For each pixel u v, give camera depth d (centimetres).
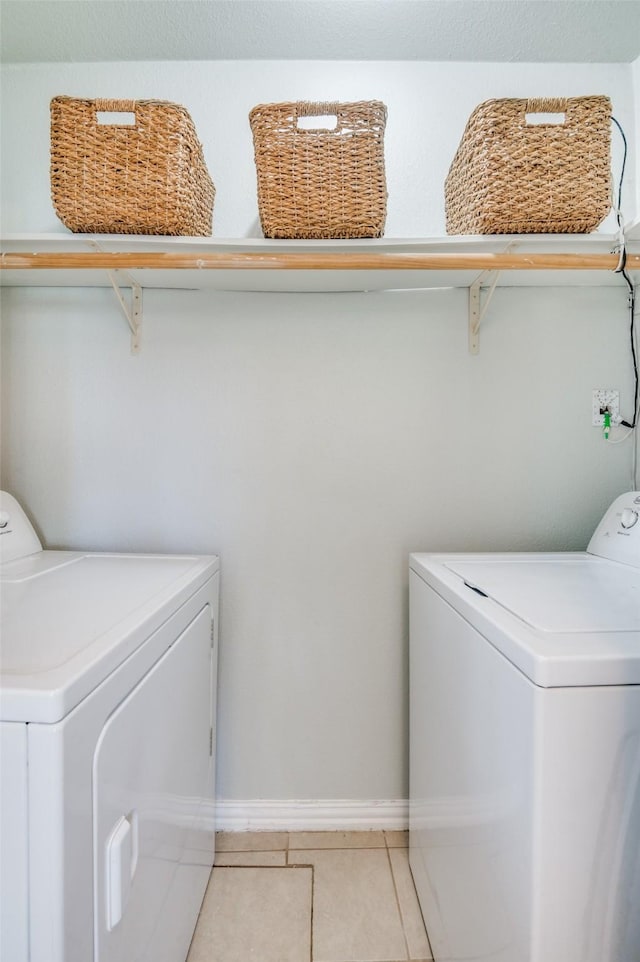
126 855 75
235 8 135
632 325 157
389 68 155
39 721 58
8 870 58
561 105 119
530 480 159
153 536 159
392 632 161
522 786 73
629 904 71
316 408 158
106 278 148
